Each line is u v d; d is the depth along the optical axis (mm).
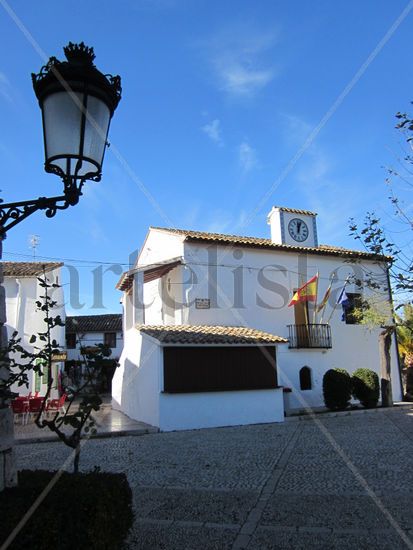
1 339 3906
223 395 13648
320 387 17844
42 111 3299
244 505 5898
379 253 6656
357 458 8516
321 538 4727
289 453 9195
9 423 3799
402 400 19688
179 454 9359
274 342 14570
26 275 19484
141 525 5188
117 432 12008
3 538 2871
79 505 3209
